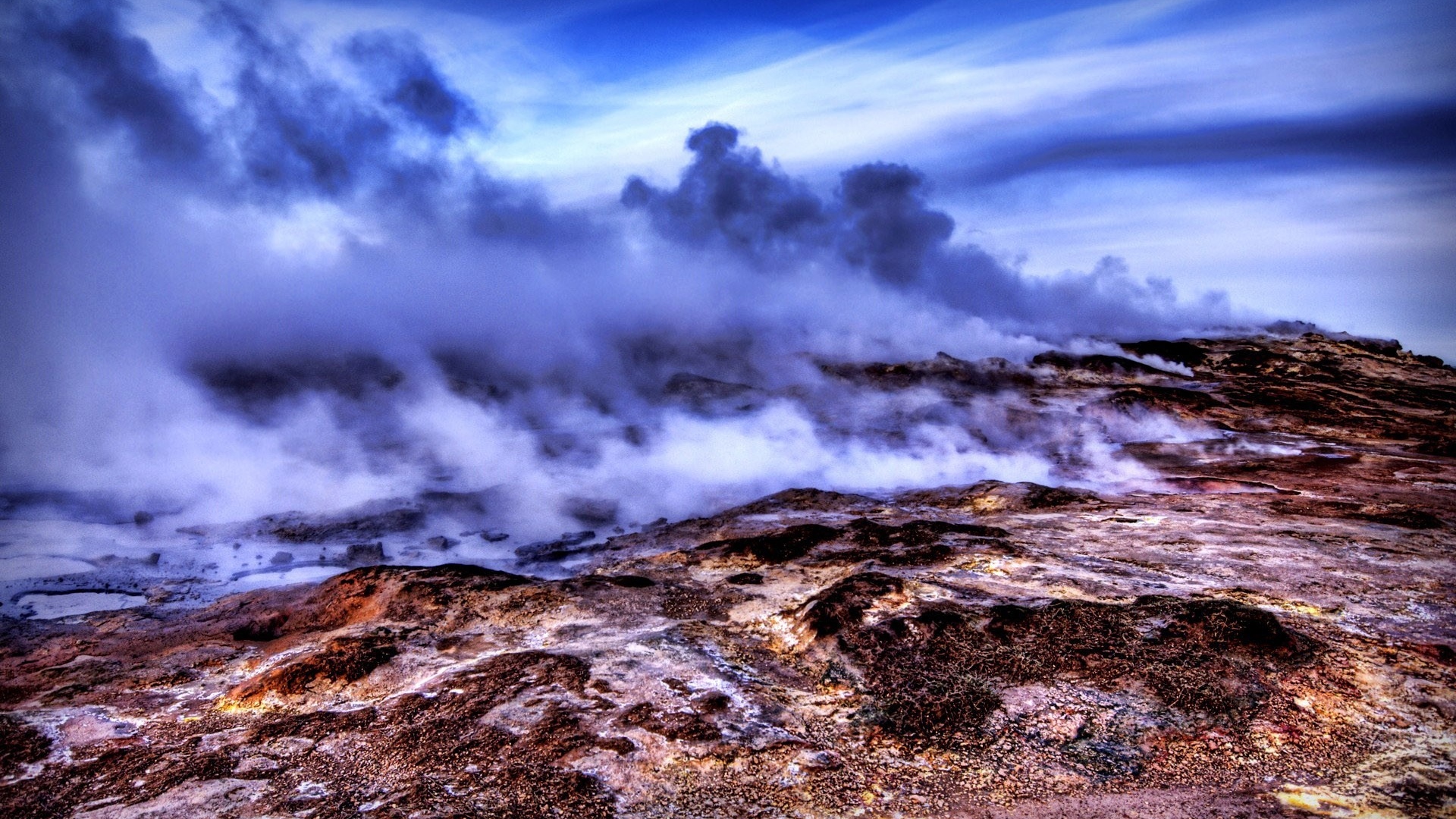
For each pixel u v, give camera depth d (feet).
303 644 33.99
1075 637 30.66
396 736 25.40
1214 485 63.82
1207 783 22.33
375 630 34.53
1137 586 37.11
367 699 28.71
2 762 24.47
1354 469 68.64
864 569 40.83
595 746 24.35
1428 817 20.15
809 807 21.58
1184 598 33.60
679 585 40.37
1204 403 99.40
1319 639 30.55
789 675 29.73
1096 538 46.68
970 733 25.04
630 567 45.44
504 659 30.94
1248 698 26.37
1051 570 39.75
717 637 33.19
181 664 32.78
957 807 21.53
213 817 21.26
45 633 37.06
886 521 54.34
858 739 24.99
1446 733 24.03
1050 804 21.57
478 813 21.12
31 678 31.58
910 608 34.12
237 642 35.63
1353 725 24.72
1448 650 28.89
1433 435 85.56
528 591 38.65
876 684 28.19
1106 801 21.61
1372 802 20.97
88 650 34.88
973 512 57.16
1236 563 40.63
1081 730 25.09
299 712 27.81
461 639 33.68
